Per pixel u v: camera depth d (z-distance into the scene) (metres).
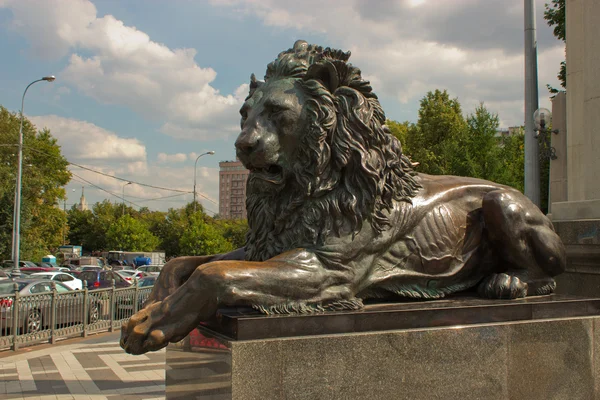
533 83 9.16
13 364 6.39
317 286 2.17
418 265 2.55
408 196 2.58
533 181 8.90
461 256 2.69
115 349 7.57
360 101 2.37
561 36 14.83
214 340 2.04
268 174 2.33
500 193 2.70
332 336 2.01
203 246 31.50
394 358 2.10
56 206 37.50
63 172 36.84
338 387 2.00
